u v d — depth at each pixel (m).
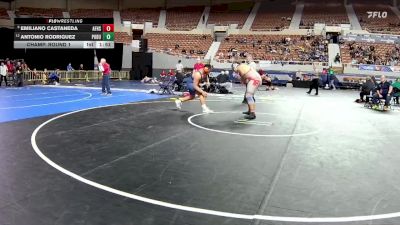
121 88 22.42
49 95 17.61
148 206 4.24
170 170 5.67
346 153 7.07
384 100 15.27
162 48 37.97
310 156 6.75
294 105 15.48
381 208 4.32
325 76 28.48
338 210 4.24
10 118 10.54
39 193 4.59
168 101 15.56
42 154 6.49
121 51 32.84
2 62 24.19
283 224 3.84
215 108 13.49
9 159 6.12
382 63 31.59
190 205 4.30
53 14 41.75
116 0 45.59
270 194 4.71
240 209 4.21
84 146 7.17
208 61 33.50
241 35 39.47
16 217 3.89
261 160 6.37
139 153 6.69
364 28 38.50
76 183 4.98
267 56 34.59
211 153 6.79
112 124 9.75
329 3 44.38
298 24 40.66
